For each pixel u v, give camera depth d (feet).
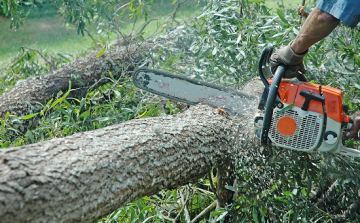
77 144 6.91
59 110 10.81
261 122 7.88
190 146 8.08
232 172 9.37
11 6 15.34
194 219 9.53
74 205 6.13
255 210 8.32
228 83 11.45
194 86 9.51
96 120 11.53
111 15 14.48
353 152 7.55
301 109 7.41
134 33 16.94
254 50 11.38
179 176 7.89
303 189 8.41
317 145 7.52
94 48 17.89
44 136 11.27
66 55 16.94
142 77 9.78
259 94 9.88
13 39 24.73
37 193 5.70
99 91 12.78
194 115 9.01
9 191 5.48
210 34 11.64
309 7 13.42
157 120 8.52
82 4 14.52
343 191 8.66
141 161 7.16
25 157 6.10
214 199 10.11
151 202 9.69
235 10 12.51
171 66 12.93
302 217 8.16
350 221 8.43
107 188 6.58
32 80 13.71
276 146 8.43
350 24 6.83
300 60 7.59
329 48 10.80
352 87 10.18
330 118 7.34
